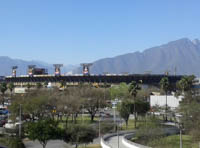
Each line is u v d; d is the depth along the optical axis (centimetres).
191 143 7688
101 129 9550
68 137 6725
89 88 17025
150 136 8206
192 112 8500
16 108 10762
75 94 15150
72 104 12162
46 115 12369
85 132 6869
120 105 11669
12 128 9200
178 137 8488
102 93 16425
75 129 6812
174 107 13875
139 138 8294
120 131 9638
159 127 8775
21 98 13238
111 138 8369
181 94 14625
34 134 6212
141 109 12012
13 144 6831
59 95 14625
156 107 14738
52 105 11956
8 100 19725
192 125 8238
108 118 14262
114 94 17062
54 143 8231
